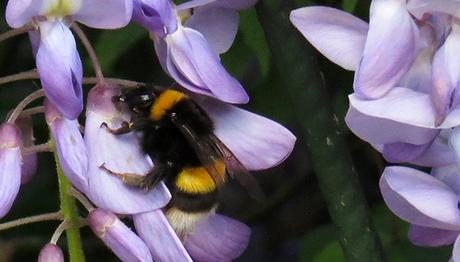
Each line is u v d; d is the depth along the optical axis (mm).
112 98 228
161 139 233
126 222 238
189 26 236
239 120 233
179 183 237
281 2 240
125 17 218
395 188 225
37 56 216
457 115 216
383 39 218
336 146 243
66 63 214
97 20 219
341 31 226
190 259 222
